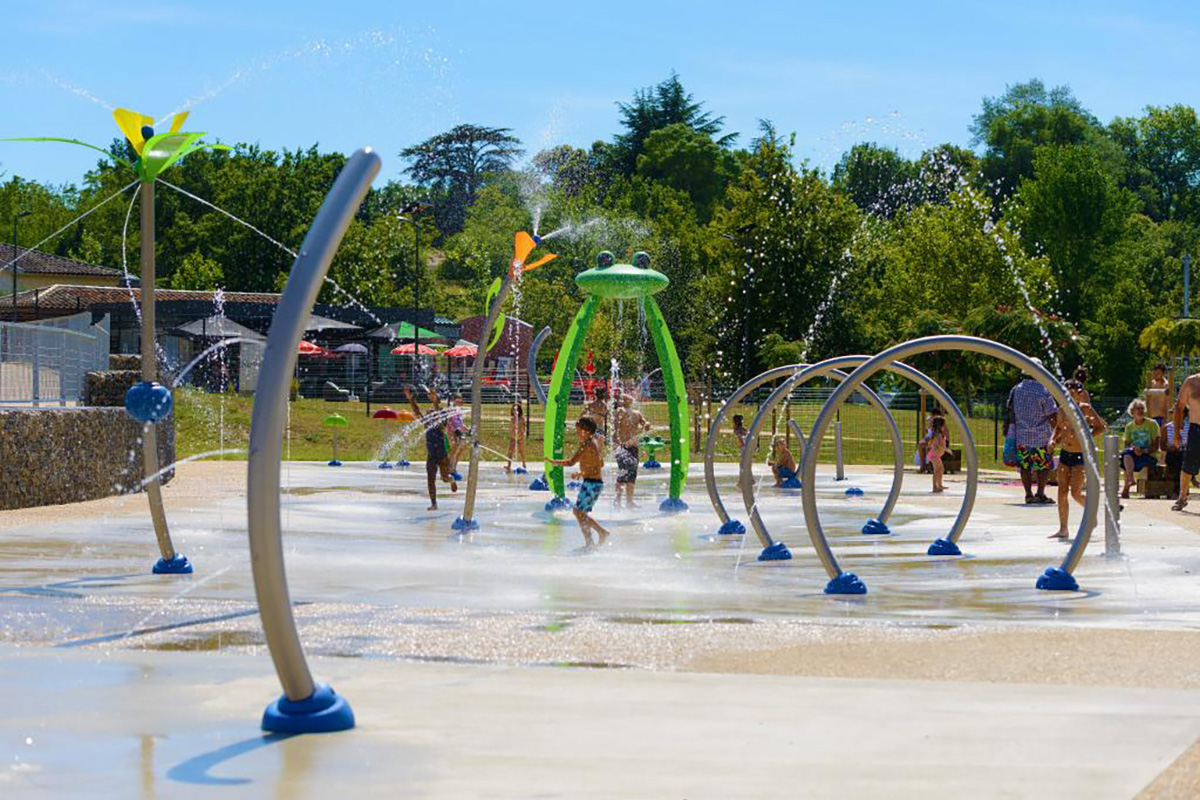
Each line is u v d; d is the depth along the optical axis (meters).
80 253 105.31
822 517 16.19
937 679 6.14
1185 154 112.44
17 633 7.33
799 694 5.77
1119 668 6.40
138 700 5.66
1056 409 17.95
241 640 7.13
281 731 5.10
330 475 24.77
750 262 62.31
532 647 6.91
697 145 112.25
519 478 24.19
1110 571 10.57
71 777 4.52
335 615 7.93
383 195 116.69
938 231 62.75
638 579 10.02
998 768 4.57
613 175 111.62
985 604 8.73
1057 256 81.62
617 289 17.20
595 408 18.09
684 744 4.91
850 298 63.22
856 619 7.95
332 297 82.81
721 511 14.09
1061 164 82.56
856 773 4.51
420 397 55.84
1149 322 80.38
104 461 18.97
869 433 41.12
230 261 96.00
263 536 5.04
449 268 102.38
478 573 10.33
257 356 56.94
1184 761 4.65
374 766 4.62
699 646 6.96
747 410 48.44
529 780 4.45
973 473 12.22
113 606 8.30
